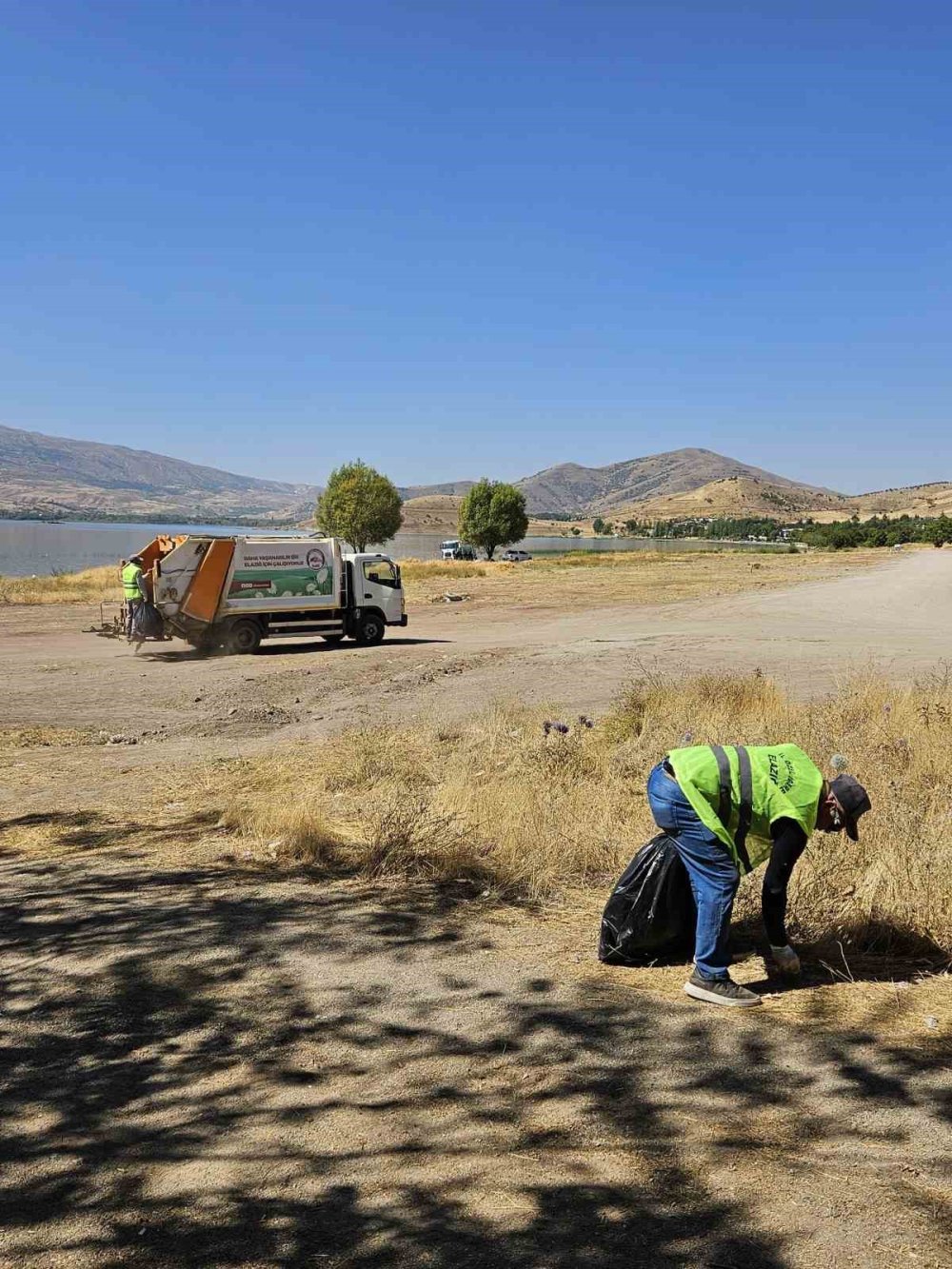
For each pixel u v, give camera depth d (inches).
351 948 217.0
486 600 1651.1
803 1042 169.6
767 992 193.2
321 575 977.5
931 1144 136.7
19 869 285.4
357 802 369.4
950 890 222.8
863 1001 187.2
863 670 658.8
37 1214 126.9
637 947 206.4
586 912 245.3
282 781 414.0
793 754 192.9
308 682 746.2
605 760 410.3
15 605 1491.1
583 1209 124.1
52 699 681.0
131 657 917.2
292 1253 117.3
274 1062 166.4
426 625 1235.2
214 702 665.0
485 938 224.1
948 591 1704.0
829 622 1172.5
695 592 1756.9
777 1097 151.3
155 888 262.2
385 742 466.9
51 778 435.8
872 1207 122.5
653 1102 150.4
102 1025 181.5
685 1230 119.3
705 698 521.7
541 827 297.7
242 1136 144.3
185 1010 187.2
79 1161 138.6
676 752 195.0
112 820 349.7
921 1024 176.1
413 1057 167.5
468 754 433.1
